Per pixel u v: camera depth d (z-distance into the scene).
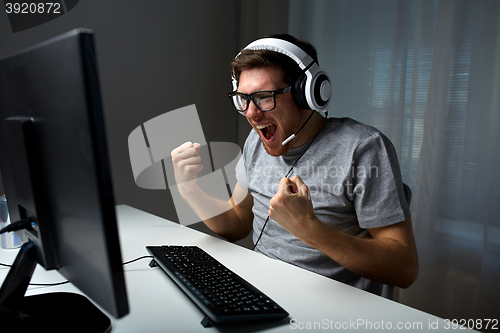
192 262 0.81
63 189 0.48
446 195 1.53
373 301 0.71
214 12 2.19
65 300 0.66
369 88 1.77
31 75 0.49
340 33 1.86
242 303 0.62
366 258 0.81
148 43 1.93
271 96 0.92
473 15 1.40
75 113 0.42
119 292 0.45
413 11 1.59
